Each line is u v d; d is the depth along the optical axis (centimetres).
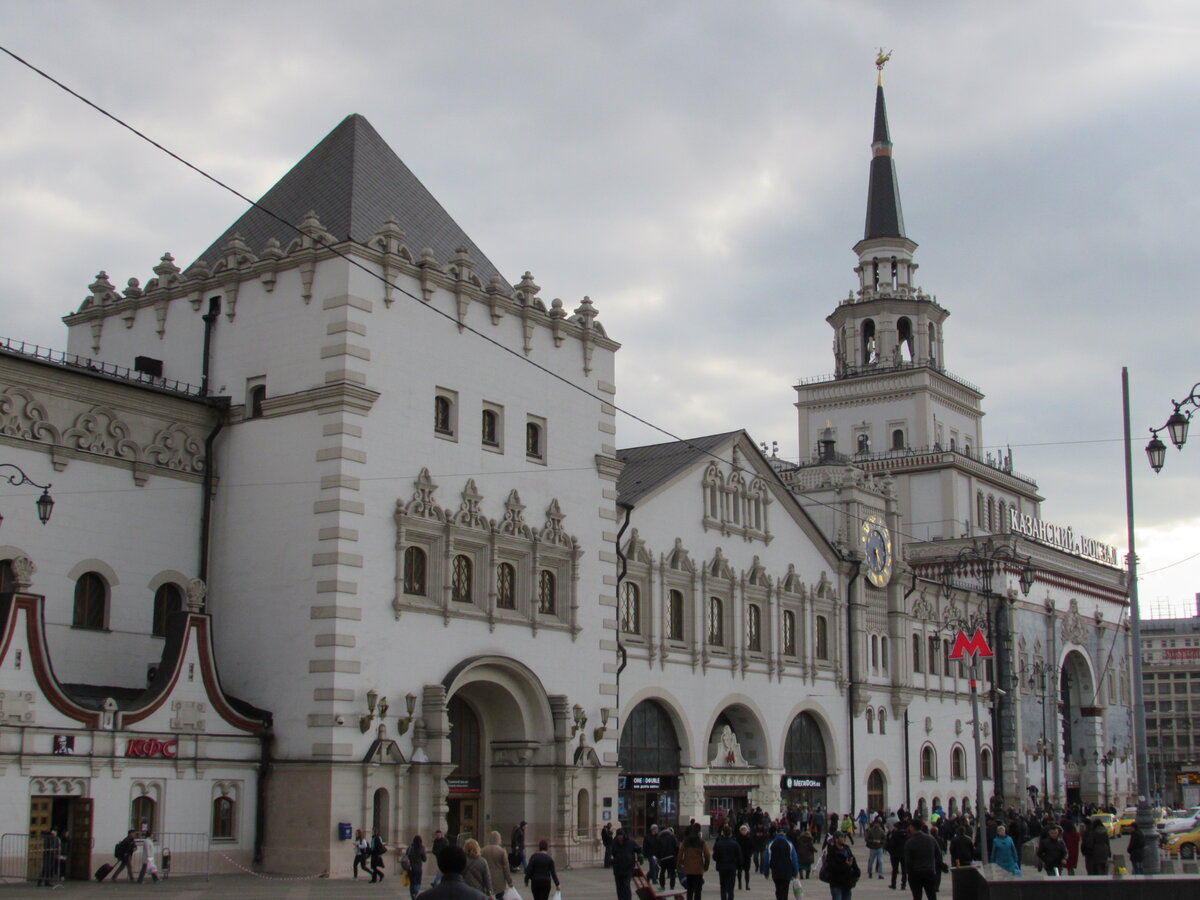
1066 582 10600
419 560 4534
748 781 6494
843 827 6681
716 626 6412
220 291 4734
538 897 2869
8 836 3544
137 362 4831
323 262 4462
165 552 4419
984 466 10931
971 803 8656
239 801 4141
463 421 4734
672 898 3150
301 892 3609
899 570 8025
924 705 8269
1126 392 3744
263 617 4353
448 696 4447
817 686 7119
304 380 4422
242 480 4525
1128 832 7856
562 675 4997
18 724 3597
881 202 11481
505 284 4988
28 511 4050
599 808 5016
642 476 6278
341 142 5028
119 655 4238
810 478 8100
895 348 11156
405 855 3869
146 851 3753
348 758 4144
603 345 5431
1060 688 10400
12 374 4056
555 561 5044
